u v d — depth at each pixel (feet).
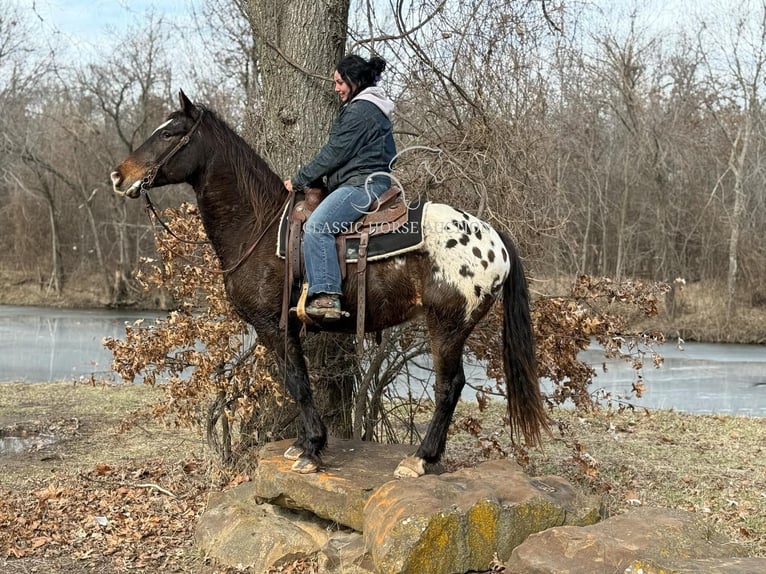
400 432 25.00
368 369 20.13
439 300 13.50
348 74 14.29
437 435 13.85
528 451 24.94
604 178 76.07
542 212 19.03
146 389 37.01
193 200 87.51
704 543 11.74
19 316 84.02
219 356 17.83
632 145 77.10
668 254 80.38
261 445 18.85
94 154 101.09
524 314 14.14
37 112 101.71
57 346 58.59
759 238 76.48
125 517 17.16
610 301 18.98
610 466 23.17
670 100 78.28
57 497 18.63
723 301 73.92
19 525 16.42
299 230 13.80
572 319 17.67
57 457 23.57
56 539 15.69
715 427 30.19
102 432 27.32
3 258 107.24
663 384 45.42
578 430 28.86
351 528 13.65
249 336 19.42
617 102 74.79
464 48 18.30
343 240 13.56
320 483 13.66
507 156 18.02
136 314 88.53
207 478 19.77
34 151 100.58
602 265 74.69
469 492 12.53
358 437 19.35
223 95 55.77
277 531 14.37
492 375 18.74
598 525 12.23
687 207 80.84
